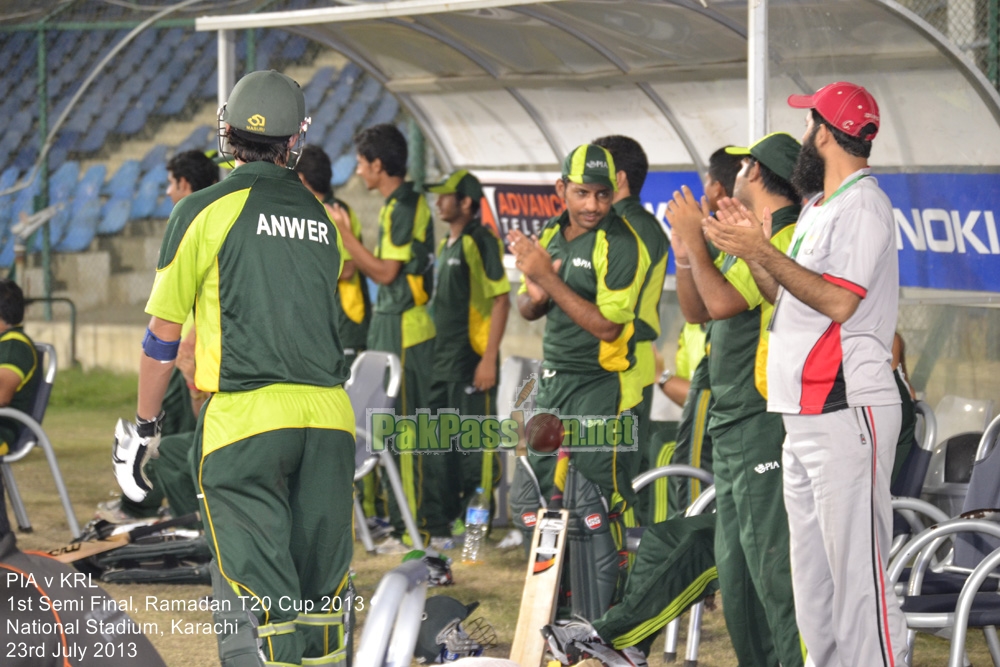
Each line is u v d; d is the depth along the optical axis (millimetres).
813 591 7699
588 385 10062
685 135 14789
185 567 12156
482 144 16766
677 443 11281
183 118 35094
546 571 8453
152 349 7254
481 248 13875
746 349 8203
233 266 7133
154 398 7465
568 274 10180
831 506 7375
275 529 7148
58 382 25609
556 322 10266
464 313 14070
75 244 31719
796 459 7562
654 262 10789
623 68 14250
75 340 26797
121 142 34438
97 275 30938
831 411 7332
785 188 8359
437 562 10930
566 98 15406
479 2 11070
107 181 33250
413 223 13812
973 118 11055
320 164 13938
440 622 7637
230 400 7195
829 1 9789
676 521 8961
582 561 9656
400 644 4582
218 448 7145
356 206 31250
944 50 10727
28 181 24438
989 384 11219
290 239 7309
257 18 12867
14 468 18031
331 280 7516
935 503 10484
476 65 15258
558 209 15828
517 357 13664
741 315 8227
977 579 7375
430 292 14109
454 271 13984
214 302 7191
